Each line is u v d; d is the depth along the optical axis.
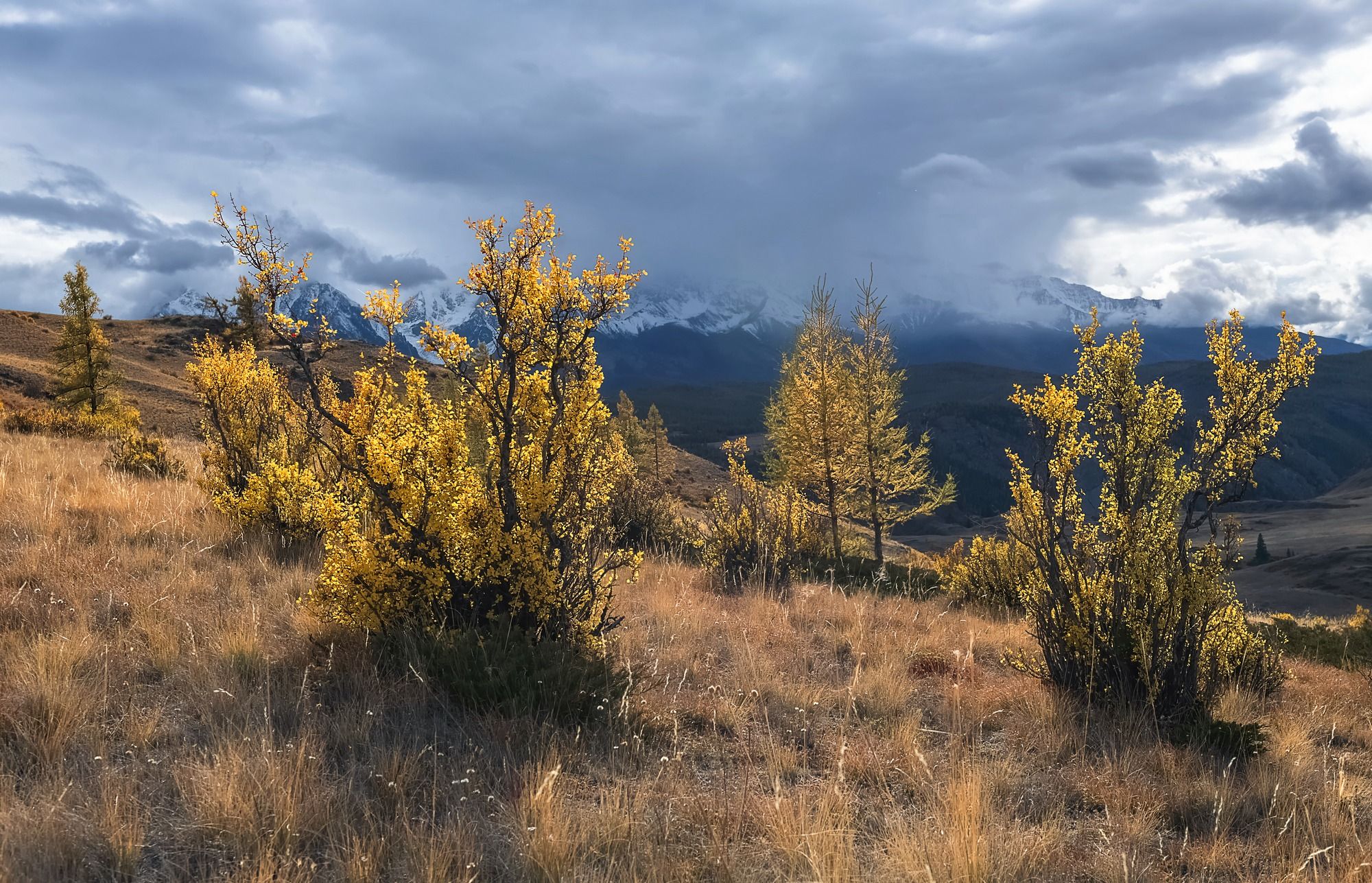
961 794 3.95
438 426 5.80
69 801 3.34
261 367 10.08
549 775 3.51
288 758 3.71
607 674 5.18
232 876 3.00
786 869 3.45
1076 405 6.68
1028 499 6.80
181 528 8.09
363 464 5.74
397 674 5.02
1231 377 6.25
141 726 4.01
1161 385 6.52
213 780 3.48
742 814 3.87
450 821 3.48
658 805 3.95
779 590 10.59
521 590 5.64
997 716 5.84
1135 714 5.96
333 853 3.20
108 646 4.87
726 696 5.63
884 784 4.43
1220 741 5.52
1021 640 8.59
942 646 7.81
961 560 14.17
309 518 8.10
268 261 5.44
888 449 24.27
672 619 7.53
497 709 4.74
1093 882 3.61
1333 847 3.74
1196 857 3.87
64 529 7.31
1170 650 6.15
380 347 6.16
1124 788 4.62
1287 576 83.12
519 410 6.00
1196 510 6.45
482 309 5.75
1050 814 4.21
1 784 3.36
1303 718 6.59
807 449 23.36
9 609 5.29
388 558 5.54
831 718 5.63
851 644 7.61
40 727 3.85
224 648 4.98
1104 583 6.50
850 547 24.19
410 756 4.00
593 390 6.09
